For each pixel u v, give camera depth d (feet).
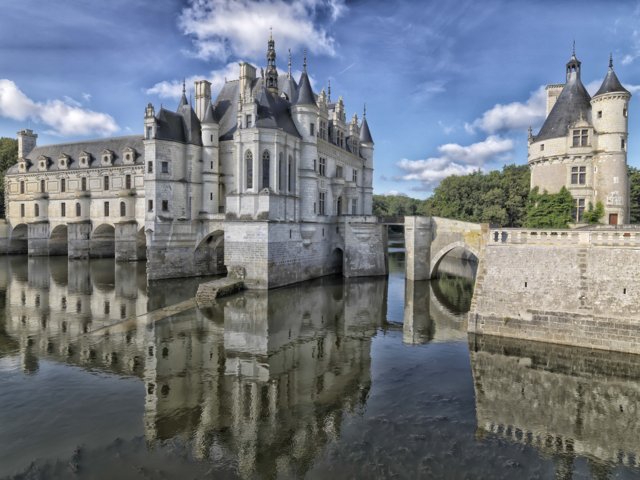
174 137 158.71
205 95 176.65
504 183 258.16
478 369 73.10
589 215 124.16
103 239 243.40
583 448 49.32
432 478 42.91
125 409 57.36
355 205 201.98
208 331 96.07
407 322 106.73
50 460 45.47
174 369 72.95
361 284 158.61
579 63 133.49
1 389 63.21
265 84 168.55
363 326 102.73
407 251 162.91
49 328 96.94
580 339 78.69
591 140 124.77
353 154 203.10
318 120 165.99
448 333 96.27
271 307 119.44
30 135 276.62
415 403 60.44
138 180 219.61
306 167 158.20
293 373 71.97
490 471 44.37
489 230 90.94
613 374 69.41
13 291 141.90
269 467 44.55
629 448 49.42
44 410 56.70
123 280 163.53
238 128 143.02
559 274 82.23
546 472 44.52
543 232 84.69
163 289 143.64
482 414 57.21
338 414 56.80
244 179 142.10
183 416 55.67
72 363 74.79
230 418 55.31
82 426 52.65
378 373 72.08
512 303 86.07
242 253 141.28
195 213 164.25
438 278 175.32
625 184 123.24
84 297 131.85
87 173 238.07
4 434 50.55
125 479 42.42
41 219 252.21
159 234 155.94
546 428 53.72
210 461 45.57
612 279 77.20
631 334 73.92
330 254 180.34
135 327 98.37
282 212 145.59
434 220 160.45
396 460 46.01
